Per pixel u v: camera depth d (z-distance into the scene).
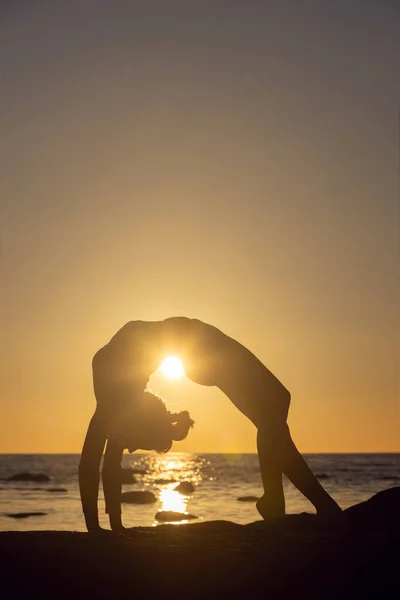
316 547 4.93
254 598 4.02
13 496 31.08
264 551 4.80
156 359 6.27
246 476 62.69
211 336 6.40
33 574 4.32
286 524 6.19
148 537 5.48
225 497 31.20
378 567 4.48
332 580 4.27
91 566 4.45
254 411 6.39
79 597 4.01
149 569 4.40
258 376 6.39
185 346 6.33
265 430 6.37
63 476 57.62
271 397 6.37
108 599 3.98
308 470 6.34
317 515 6.20
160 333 6.31
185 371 6.48
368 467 80.62
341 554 4.72
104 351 6.21
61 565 4.46
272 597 4.05
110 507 5.96
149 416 6.07
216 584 4.20
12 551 4.73
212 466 104.62
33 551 4.73
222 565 4.50
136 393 6.11
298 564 4.52
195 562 4.54
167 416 6.14
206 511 22.84
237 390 6.39
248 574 4.35
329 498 6.25
